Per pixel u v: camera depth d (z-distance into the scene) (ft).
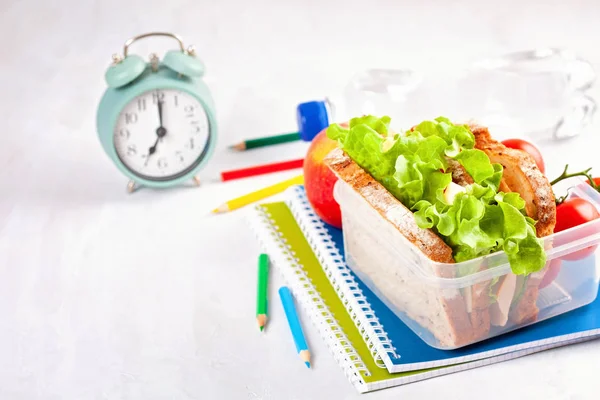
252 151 6.84
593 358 4.48
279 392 4.42
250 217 5.89
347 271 5.10
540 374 4.40
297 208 5.78
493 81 7.00
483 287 4.22
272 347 4.76
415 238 4.17
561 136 6.46
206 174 6.59
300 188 6.03
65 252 5.69
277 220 5.81
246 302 5.14
